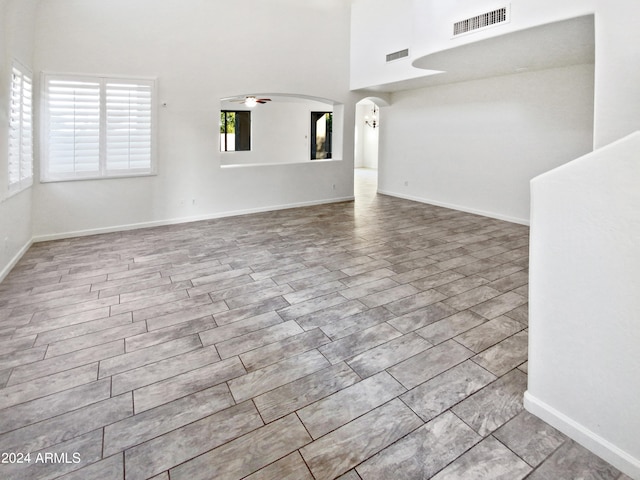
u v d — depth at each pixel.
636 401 1.52
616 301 1.54
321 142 13.80
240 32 6.30
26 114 4.48
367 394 2.12
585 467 1.63
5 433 1.81
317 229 5.86
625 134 2.81
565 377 1.77
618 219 1.49
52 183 5.12
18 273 3.93
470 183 6.99
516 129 6.13
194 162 6.23
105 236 5.40
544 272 1.79
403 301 3.32
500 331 2.82
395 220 6.48
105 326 2.86
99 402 2.04
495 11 3.85
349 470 1.63
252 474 1.60
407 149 8.30
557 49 4.40
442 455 1.70
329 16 7.25
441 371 2.33
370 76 7.24
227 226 6.03
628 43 2.73
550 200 1.71
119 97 5.36
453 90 7.08
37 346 2.57
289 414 1.96
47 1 4.75
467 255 4.61
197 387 2.17
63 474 1.59
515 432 1.83
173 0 5.64
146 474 1.60
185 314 3.07
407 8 6.31
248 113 12.13
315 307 3.21
